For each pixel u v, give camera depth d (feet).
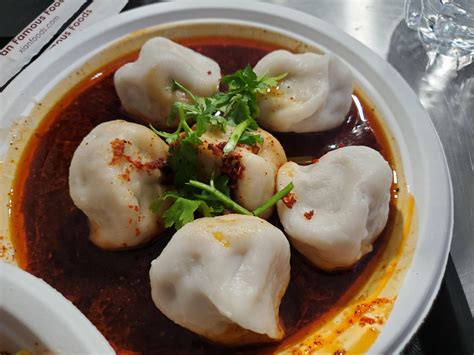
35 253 0.54
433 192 0.55
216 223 0.47
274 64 0.64
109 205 0.52
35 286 0.42
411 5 0.81
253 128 0.58
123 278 0.52
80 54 0.69
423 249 0.51
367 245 0.53
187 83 0.63
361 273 0.53
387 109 0.64
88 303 0.51
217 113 0.59
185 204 0.51
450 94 0.71
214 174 0.54
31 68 0.66
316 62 0.63
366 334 0.46
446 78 0.73
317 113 0.63
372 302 0.49
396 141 0.61
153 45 0.63
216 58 0.72
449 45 0.76
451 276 0.54
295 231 0.52
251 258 0.46
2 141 0.62
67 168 0.61
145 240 0.54
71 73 0.68
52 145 0.63
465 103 0.71
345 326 0.48
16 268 0.43
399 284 0.50
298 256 0.54
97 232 0.54
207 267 0.45
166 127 0.65
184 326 0.47
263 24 0.73
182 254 0.46
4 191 0.59
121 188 0.52
